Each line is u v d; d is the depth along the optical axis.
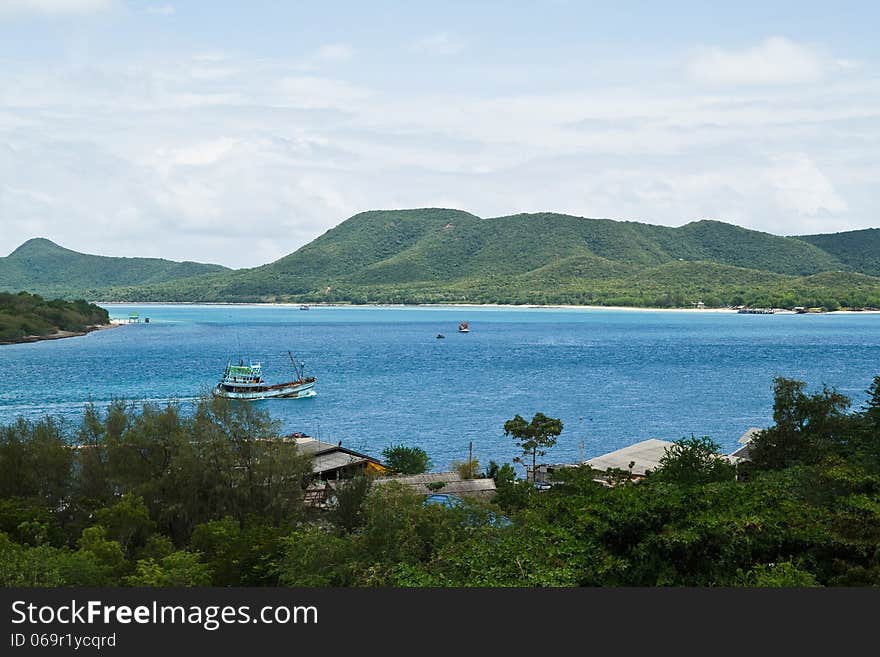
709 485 41.53
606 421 131.50
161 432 62.31
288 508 61.53
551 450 109.88
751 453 70.75
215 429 62.16
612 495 37.38
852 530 35.31
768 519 34.72
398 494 46.28
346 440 117.50
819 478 46.47
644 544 33.44
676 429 124.25
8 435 62.38
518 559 32.41
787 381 69.81
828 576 33.84
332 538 41.34
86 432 64.06
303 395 162.38
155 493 59.59
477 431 123.56
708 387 173.50
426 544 41.62
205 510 59.62
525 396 161.12
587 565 32.62
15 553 38.66
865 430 64.38
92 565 38.78
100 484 61.25
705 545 33.66
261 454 61.69
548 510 43.22
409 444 114.00
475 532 42.38
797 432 68.19
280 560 41.94
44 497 59.81
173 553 44.19
